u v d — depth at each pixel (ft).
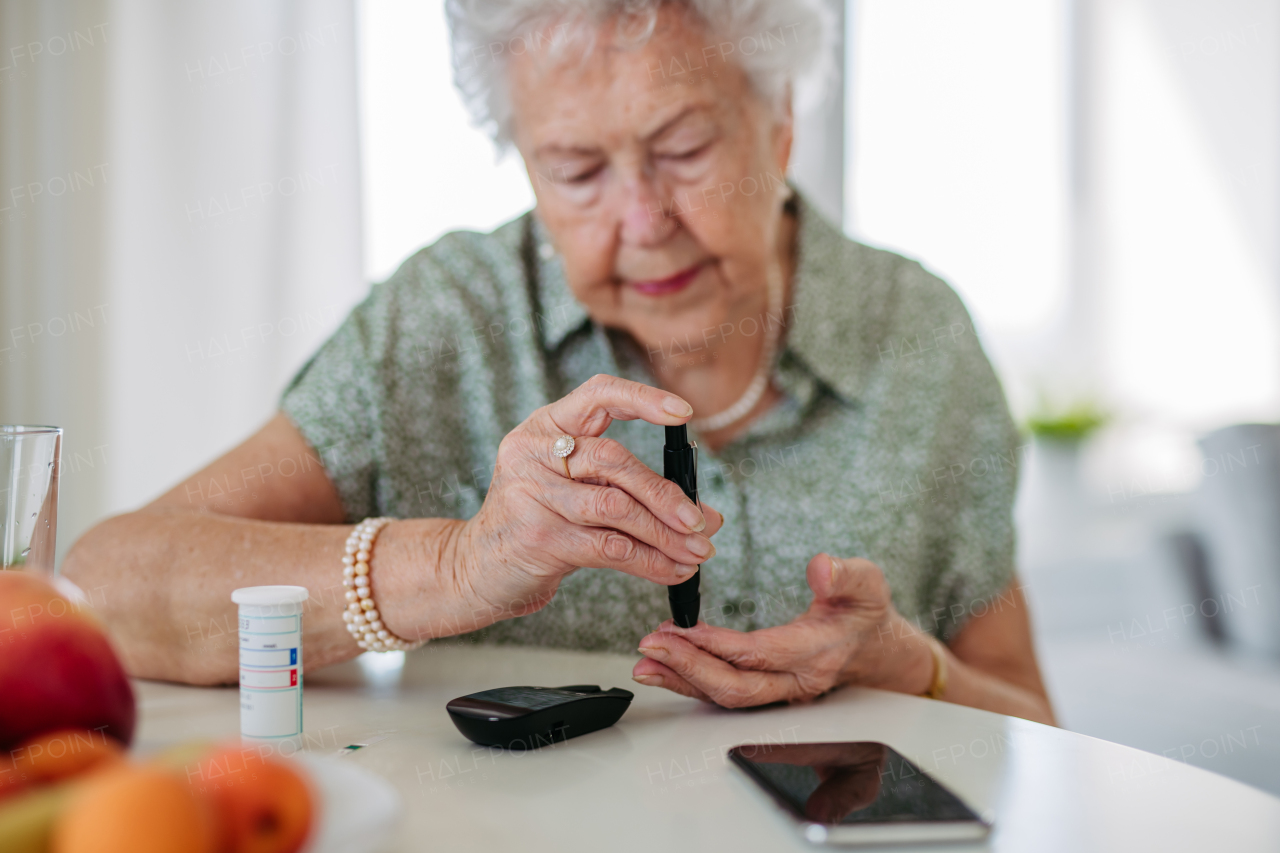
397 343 3.83
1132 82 9.83
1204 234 10.19
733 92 3.17
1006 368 9.71
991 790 1.79
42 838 1.01
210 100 5.96
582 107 3.10
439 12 6.43
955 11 8.87
